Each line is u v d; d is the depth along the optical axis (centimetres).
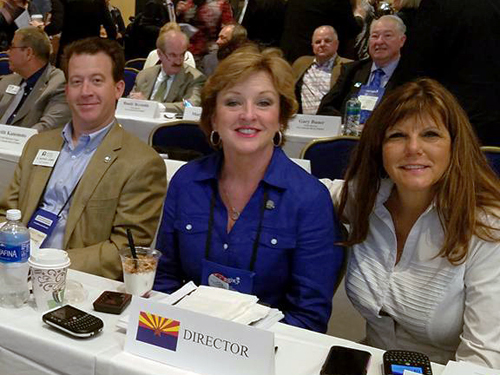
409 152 126
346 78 412
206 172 150
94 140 190
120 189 181
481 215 124
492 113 285
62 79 362
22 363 112
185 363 102
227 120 141
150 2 667
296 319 139
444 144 126
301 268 141
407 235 135
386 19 383
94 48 187
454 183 125
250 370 98
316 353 110
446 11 281
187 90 452
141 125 386
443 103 126
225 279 140
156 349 104
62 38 655
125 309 124
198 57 576
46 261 120
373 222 139
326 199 144
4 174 259
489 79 282
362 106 362
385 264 137
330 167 277
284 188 142
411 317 132
